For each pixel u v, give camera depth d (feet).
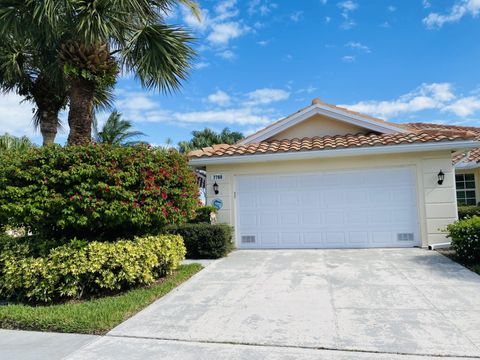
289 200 35.17
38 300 19.97
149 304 18.54
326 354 12.12
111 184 20.15
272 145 36.55
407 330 13.79
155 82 29.99
